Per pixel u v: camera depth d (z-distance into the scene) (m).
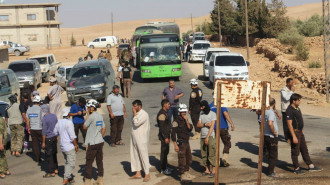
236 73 25.16
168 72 29.25
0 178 10.23
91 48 71.81
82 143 13.95
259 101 6.74
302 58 39.12
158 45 29.28
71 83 21.75
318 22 54.56
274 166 9.40
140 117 9.30
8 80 20.66
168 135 9.56
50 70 35.41
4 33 73.56
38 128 11.57
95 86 21.48
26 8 73.44
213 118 9.25
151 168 10.41
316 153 11.23
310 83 26.12
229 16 66.06
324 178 8.91
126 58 38.00
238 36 63.69
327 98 21.62
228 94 6.83
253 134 13.96
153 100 22.41
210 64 27.23
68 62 51.75
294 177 9.09
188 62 44.38
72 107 12.86
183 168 9.12
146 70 29.22
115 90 13.01
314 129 14.79
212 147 9.30
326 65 21.98
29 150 13.40
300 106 20.83
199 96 13.13
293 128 9.30
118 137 13.30
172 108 13.90
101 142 9.13
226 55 26.53
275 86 27.47
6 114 12.65
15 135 12.64
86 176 9.10
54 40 75.31
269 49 44.00
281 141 12.88
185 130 9.16
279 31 55.75
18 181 9.91
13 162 11.91
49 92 15.91
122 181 9.42
